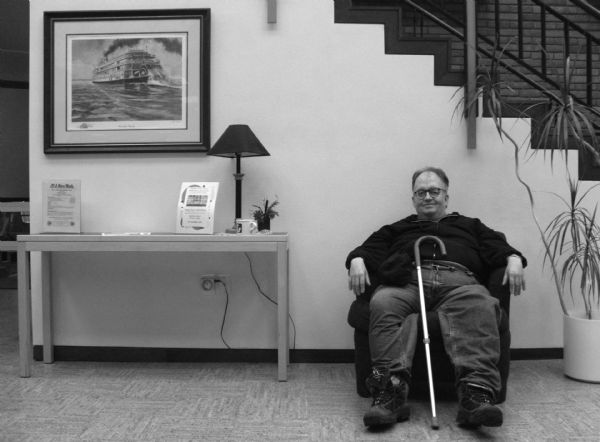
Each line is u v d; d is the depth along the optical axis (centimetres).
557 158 291
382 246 261
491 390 198
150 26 296
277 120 295
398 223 271
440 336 220
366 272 239
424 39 292
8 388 250
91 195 299
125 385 255
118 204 299
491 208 292
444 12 344
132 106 297
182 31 295
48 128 297
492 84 277
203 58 293
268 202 294
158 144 296
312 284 295
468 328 211
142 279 299
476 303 213
